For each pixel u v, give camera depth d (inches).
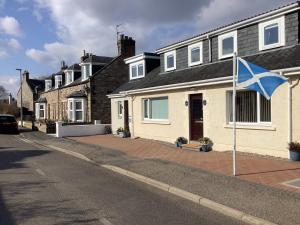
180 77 779.4
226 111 628.4
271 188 357.1
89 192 375.9
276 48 620.1
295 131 508.1
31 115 1959.9
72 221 278.7
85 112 1280.8
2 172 493.7
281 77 424.8
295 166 464.1
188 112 723.4
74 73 1515.7
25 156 668.7
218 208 310.0
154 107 863.7
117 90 1082.1
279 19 611.2
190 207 322.0
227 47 727.1
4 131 1253.1
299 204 304.5
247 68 425.1
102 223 274.4
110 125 1136.8
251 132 580.7
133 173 464.8
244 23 671.8
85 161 603.2
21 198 349.1
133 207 320.2
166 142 791.7
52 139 994.1
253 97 588.4
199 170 461.4
